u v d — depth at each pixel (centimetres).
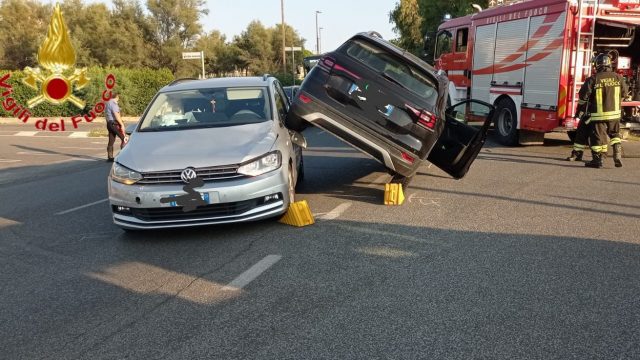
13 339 375
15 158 1464
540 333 355
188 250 552
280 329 372
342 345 347
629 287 426
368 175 930
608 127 926
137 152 597
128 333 376
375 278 457
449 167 825
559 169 930
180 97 719
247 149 588
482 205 696
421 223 620
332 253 523
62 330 385
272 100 711
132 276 487
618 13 1064
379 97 669
